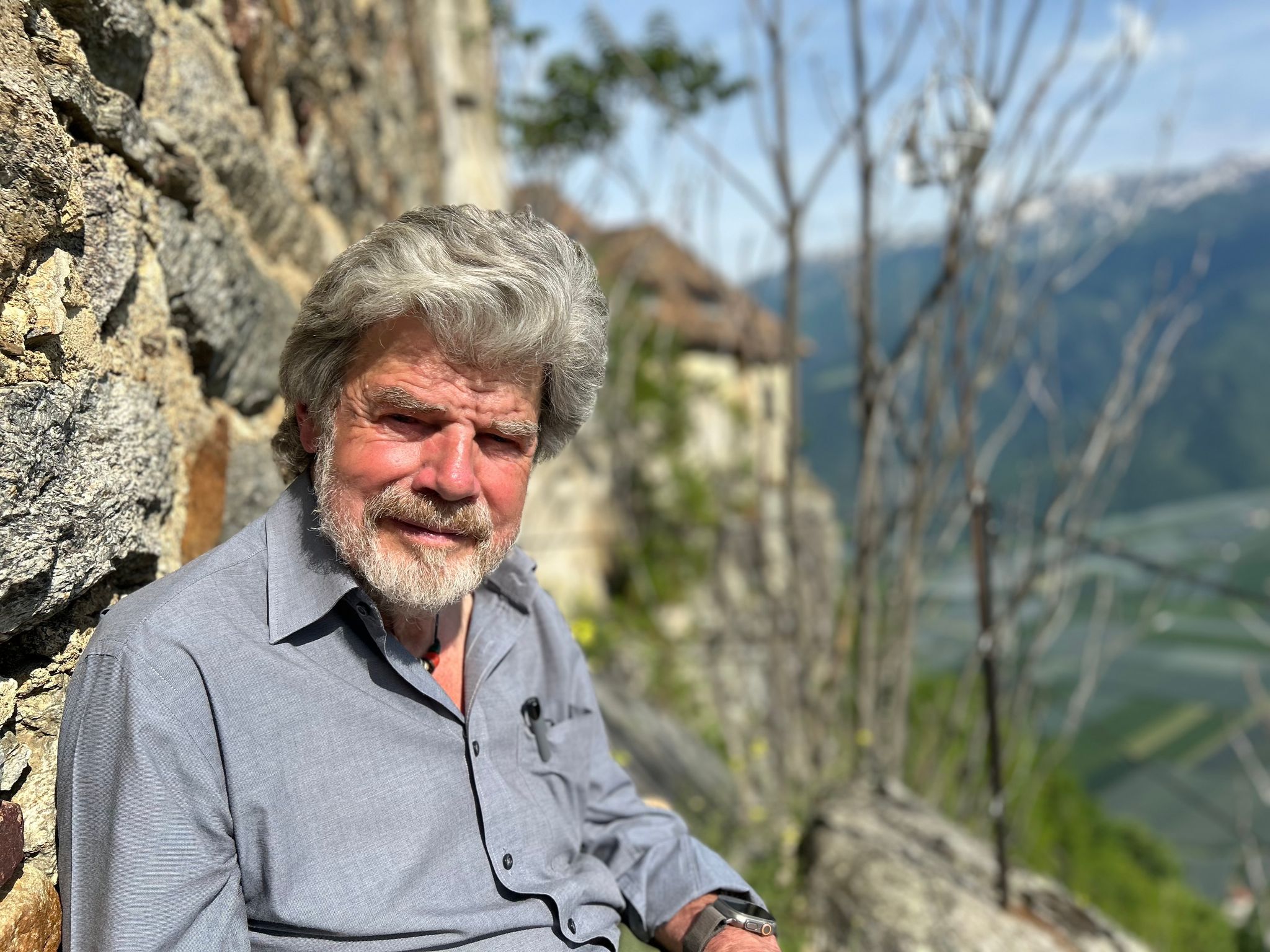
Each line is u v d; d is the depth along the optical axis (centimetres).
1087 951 319
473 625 139
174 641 108
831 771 456
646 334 1588
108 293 126
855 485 435
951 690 523
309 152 263
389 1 389
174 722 105
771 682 475
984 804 492
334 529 121
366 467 120
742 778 480
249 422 200
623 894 155
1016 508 370
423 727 123
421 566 121
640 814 162
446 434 120
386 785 119
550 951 128
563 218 750
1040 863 745
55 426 104
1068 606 463
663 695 812
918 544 439
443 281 112
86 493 111
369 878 115
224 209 189
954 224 373
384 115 366
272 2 226
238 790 110
